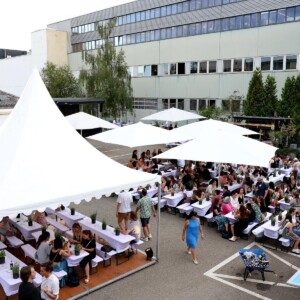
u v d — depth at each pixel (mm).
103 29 36250
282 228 10141
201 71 33656
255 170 16422
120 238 8898
